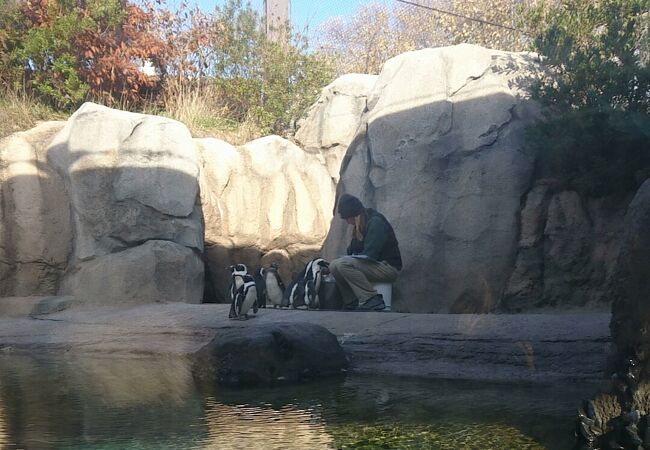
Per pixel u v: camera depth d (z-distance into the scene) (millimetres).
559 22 11484
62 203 12164
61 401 5883
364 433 4738
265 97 16938
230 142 15602
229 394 6301
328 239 13750
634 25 11008
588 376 6621
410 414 5312
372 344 7801
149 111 15844
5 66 14547
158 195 12156
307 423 5047
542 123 11000
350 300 10562
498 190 11641
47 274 12008
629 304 4836
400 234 12141
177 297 11812
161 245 11883
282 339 7207
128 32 15852
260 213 14727
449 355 7352
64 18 14555
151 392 6340
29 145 12391
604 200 10867
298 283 10727
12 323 10367
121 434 4727
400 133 12648
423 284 11836
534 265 11109
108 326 9672
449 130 12336
